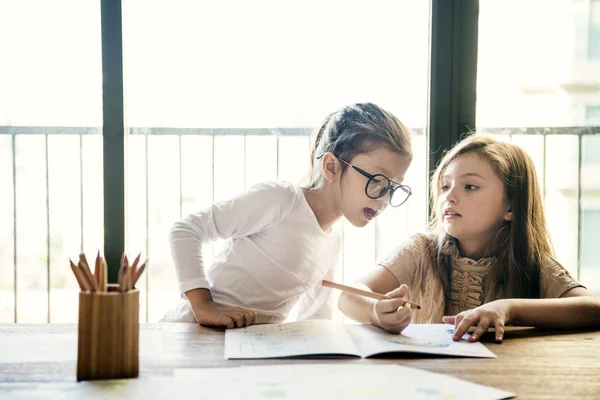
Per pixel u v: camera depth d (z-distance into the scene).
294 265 1.41
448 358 0.88
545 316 1.11
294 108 2.81
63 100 2.72
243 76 2.80
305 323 1.09
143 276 2.84
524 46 2.20
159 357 0.86
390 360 0.86
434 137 1.66
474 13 1.63
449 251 1.47
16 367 0.80
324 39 2.74
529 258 1.43
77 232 2.84
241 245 1.43
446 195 1.43
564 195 2.37
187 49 2.79
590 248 2.36
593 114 2.28
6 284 2.89
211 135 2.83
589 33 2.19
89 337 0.74
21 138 2.74
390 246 2.87
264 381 0.73
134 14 1.78
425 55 1.70
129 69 1.73
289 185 1.44
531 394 0.71
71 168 2.78
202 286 1.21
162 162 2.84
